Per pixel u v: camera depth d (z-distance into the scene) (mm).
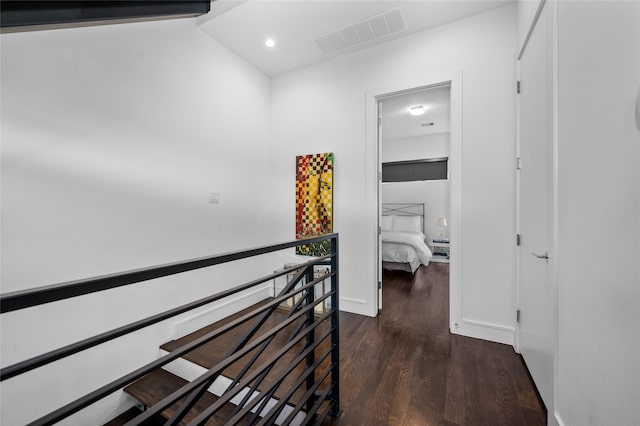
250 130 2891
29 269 1387
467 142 2148
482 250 2105
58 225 1490
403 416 1345
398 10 2088
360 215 2652
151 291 1944
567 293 1094
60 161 1499
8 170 1322
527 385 1561
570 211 1073
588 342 932
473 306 2148
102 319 1669
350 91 2686
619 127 772
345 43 2512
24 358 1360
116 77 1751
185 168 2211
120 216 1774
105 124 1693
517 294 1938
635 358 697
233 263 2666
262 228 3064
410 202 5906
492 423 1296
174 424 773
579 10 1001
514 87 1991
